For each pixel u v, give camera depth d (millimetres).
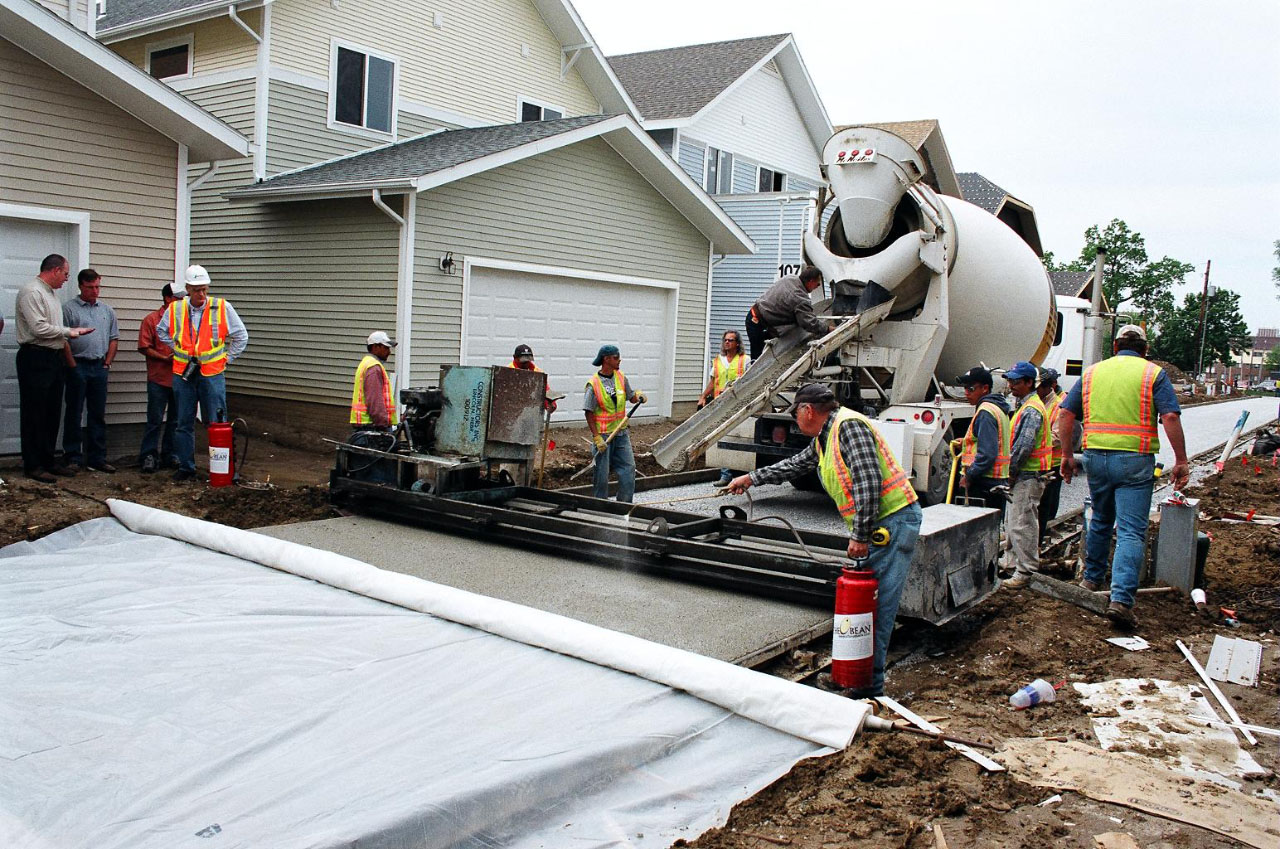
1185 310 67062
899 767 4133
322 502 9047
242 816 3379
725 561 6559
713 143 22516
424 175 11930
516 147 13133
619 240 15781
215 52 14500
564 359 15219
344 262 13102
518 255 14062
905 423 9375
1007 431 7750
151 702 4391
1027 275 10969
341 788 3596
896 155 9594
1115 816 3814
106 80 9688
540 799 3674
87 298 9320
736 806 3719
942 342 9969
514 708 4410
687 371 17625
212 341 9391
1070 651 6125
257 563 6824
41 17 8891
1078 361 15227
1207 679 5590
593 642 5020
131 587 6211
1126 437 6652
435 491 8133
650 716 4391
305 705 4402
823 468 5156
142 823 3328
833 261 10117
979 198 29438
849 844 3494
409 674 4797
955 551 6305
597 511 8133
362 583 6098
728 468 10570
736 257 24047
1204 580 7715
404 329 12539
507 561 7285
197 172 14773
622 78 23984
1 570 6574
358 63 15188
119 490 8820
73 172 9812
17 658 4910
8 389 9555
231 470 9266
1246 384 89000
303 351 13633
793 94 25188
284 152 14312
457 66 16797
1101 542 7172
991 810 3805
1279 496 12555
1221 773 4359
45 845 3195
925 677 5785
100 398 9500
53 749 3906
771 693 4445
